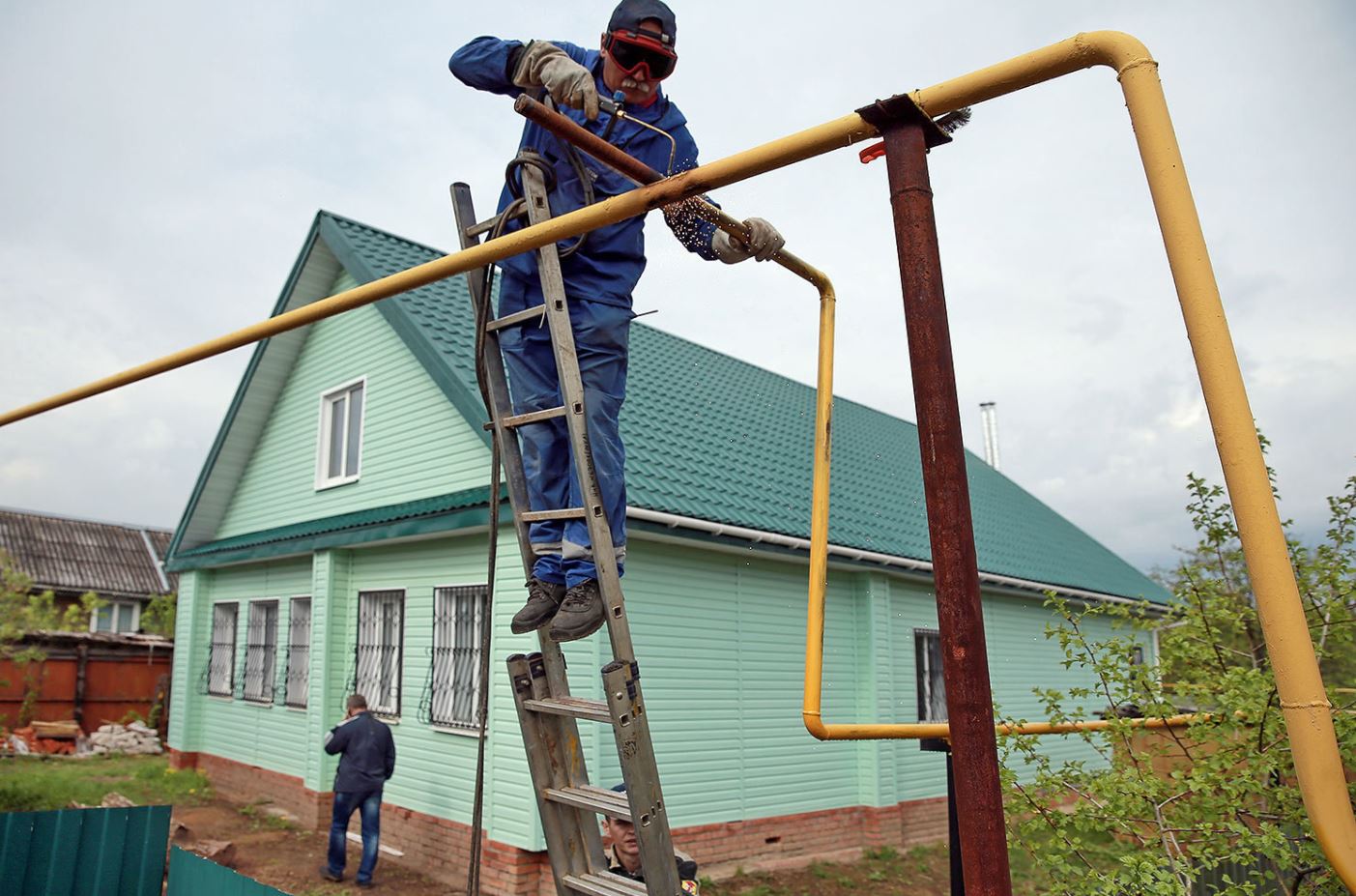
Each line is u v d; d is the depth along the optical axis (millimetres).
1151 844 3830
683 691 9492
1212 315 1601
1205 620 4215
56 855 6113
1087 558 18547
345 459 12055
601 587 2680
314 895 8742
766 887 9312
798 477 12180
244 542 13531
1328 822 1463
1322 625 3957
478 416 9227
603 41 2779
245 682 13656
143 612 27688
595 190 3014
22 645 19172
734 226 2934
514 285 3191
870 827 11203
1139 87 1728
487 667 3256
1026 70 1841
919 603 12633
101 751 18047
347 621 11398
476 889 3197
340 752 9375
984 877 1632
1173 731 3975
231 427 13766
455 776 9422
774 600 10656
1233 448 1561
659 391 12602
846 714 11289
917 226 1874
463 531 9438
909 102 1905
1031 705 14461
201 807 12656
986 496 18453
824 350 3268
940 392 1783
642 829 2561
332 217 12008
